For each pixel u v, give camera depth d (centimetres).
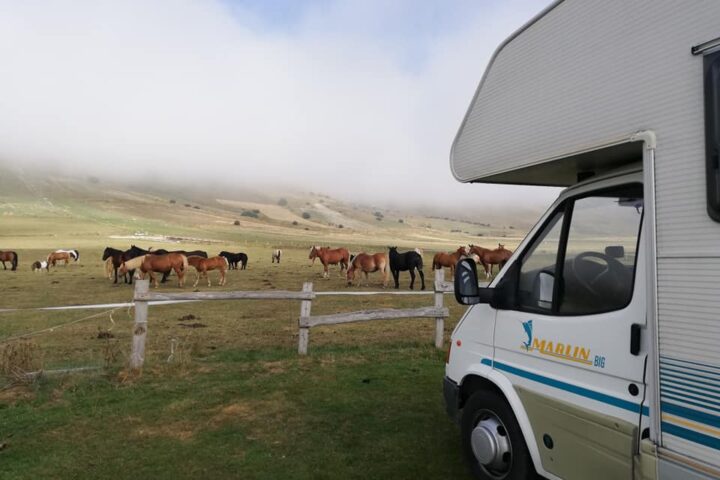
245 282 2688
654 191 220
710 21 199
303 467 410
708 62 198
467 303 332
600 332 264
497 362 344
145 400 578
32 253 5062
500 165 328
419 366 734
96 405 560
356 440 464
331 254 2973
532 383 310
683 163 208
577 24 267
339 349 871
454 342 397
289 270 3566
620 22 241
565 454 283
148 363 726
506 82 325
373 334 1082
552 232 320
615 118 242
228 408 552
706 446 197
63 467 410
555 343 294
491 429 347
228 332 1142
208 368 717
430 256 6181
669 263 213
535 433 306
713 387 195
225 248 6738
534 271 328
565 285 299
